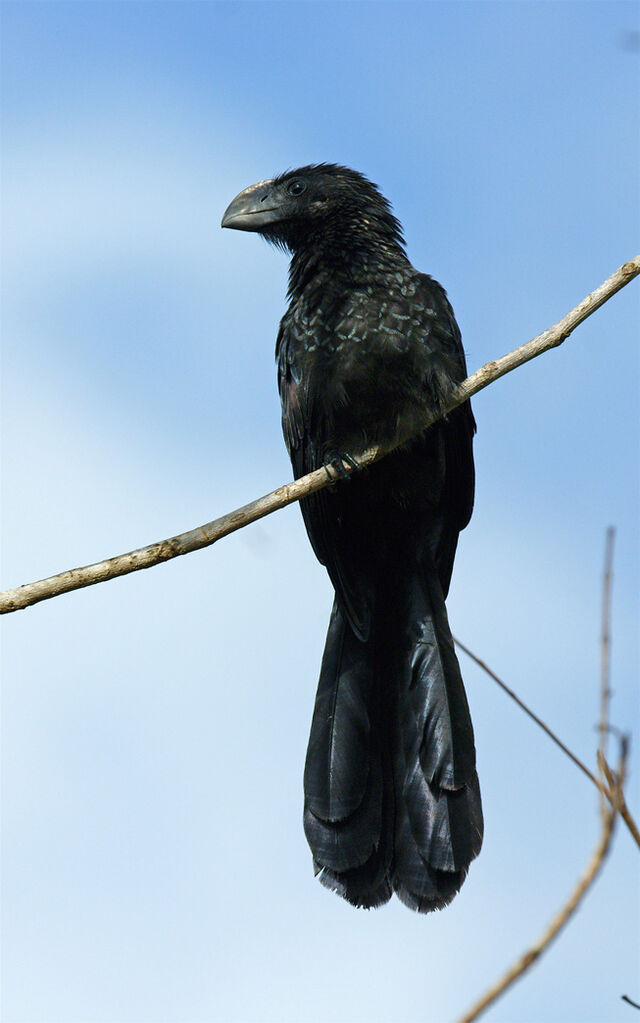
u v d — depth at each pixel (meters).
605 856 4.08
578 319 9.88
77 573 8.70
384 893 9.80
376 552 11.70
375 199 12.34
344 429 11.43
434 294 11.56
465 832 9.88
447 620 11.09
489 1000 3.83
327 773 10.36
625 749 4.91
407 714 10.59
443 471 11.54
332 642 11.19
